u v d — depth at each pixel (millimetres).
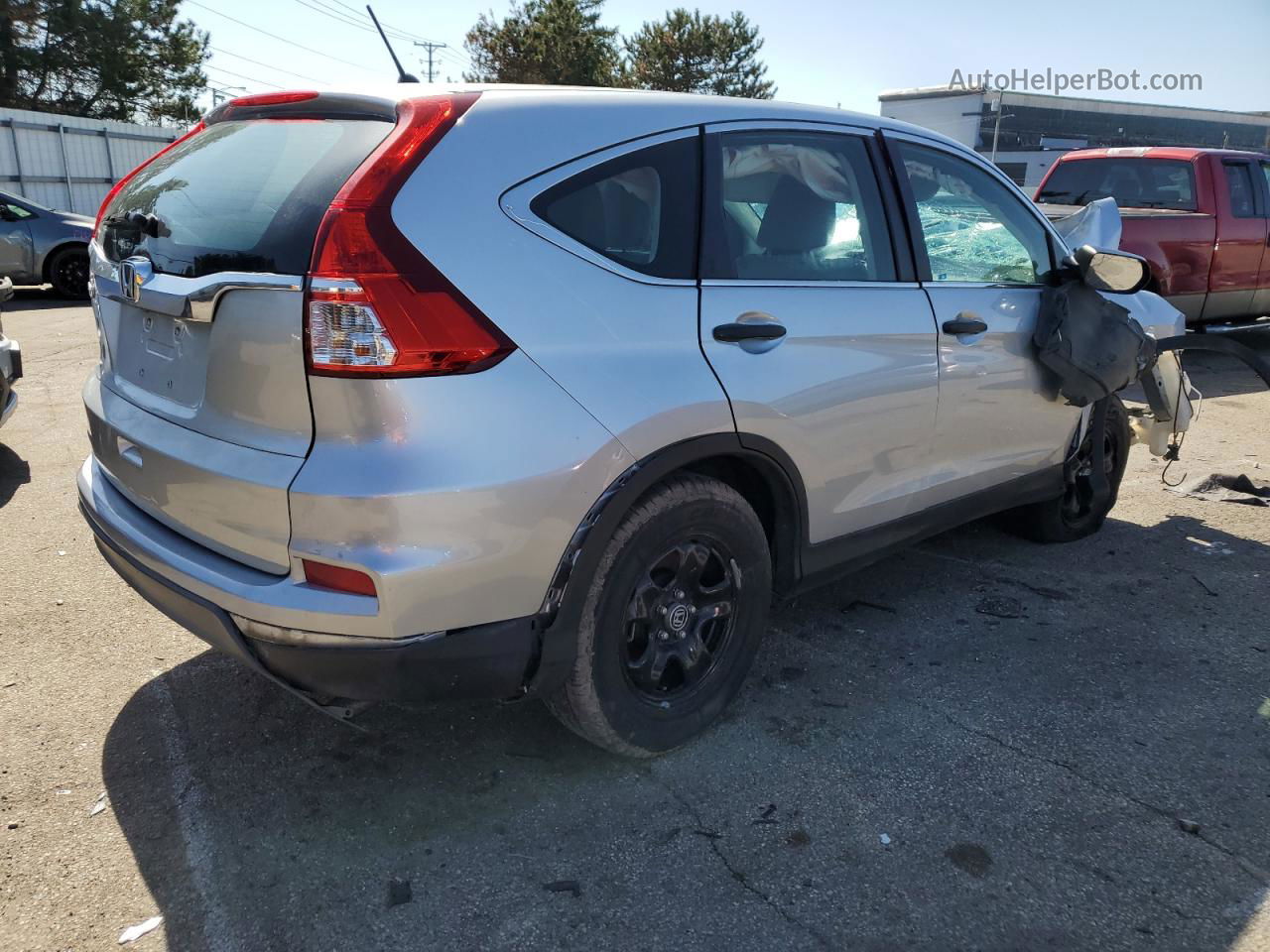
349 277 2059
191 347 2418
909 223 3354
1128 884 2379
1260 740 3012
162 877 2361
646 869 2414
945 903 2307
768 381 2746
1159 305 4730
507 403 2201
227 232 2305
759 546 2910
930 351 3305
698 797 2697
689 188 2691
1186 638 3705
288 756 2865
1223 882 2393
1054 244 4027
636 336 2473
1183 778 2807
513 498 2203
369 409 2086
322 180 2213
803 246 3000
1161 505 5312
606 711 2604
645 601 2686
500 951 2152
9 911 2230
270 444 2213
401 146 2199
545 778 2771
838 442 3020
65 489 5180
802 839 2529
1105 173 9734
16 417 6645
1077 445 4320
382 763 2838
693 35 46375
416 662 2193
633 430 2404
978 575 4301
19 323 11008
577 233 2424
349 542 2107
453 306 2145
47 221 13195
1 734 2932
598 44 42938
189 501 2404
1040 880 2389
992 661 3498
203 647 3520
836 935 2207
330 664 2186
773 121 2996
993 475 3820
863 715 3127
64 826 2529
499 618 2283
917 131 3510
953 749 2939
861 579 4250
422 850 2473
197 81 36969
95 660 3395
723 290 2699
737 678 2996
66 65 32781
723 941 2186
